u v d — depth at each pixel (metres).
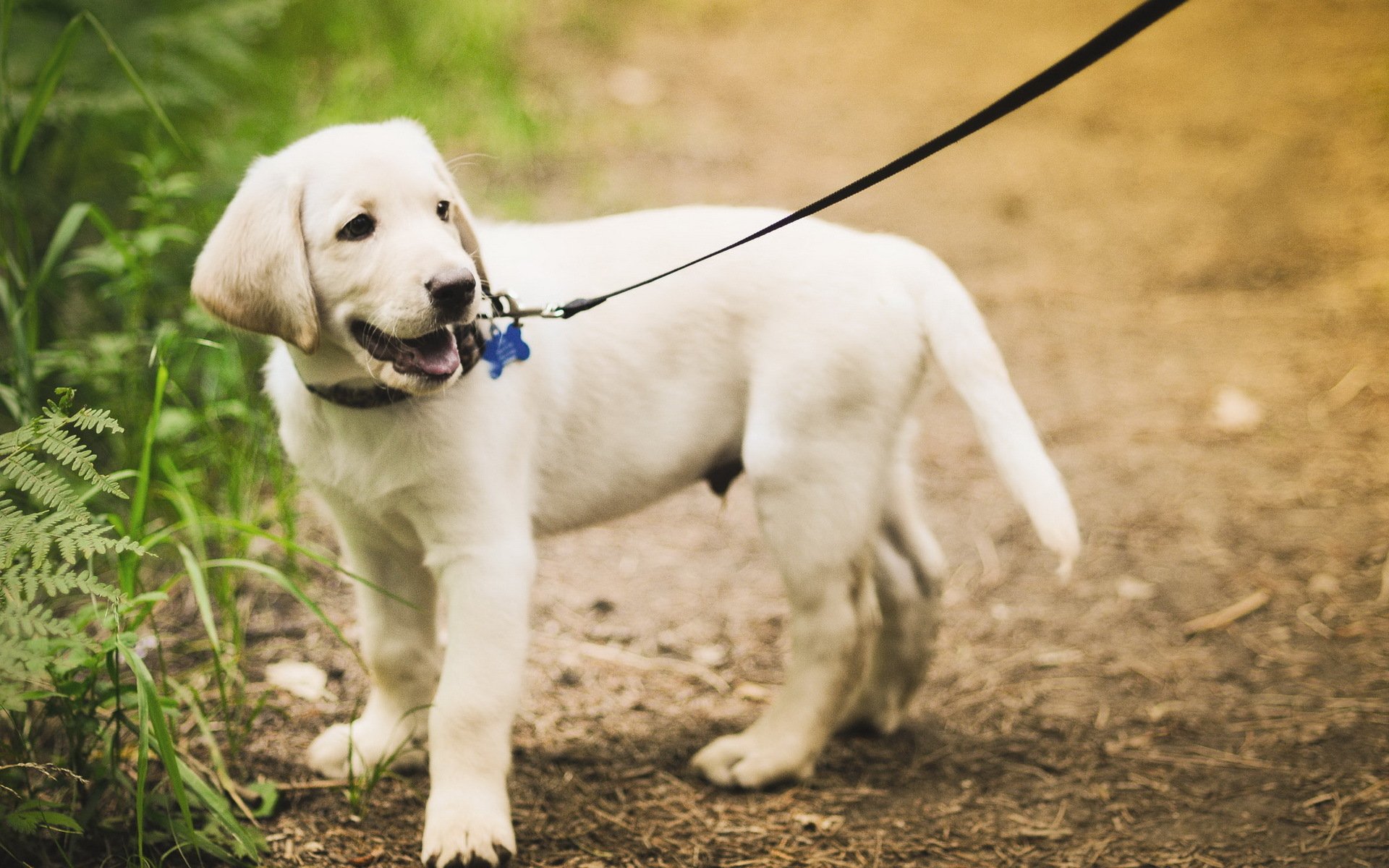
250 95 6.76
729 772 3.22
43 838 2.76
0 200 4.16
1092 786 3.26
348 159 2.68
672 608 4.18
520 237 3.24
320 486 3.00
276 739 3.29
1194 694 3.71
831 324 3.09
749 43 11.12
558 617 4.09
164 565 4.01
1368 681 3.73
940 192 7.98
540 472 3.14
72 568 3.64
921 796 3.21
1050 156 8.66
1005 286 6.69
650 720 3.54
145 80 5.24
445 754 2.84
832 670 3.21
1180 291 6.66
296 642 3.78
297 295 2.65
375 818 3.01
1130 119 9.40
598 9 11.23
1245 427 5.36
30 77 4.89
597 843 2.96
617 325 3.17
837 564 3.16
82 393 4.22
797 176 8.03
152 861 2.75
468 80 8.38
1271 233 7.31
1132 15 2.07
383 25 8.52
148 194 4.67
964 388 3.08
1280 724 3.53
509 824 2.84
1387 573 4.32
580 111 8.74
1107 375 5.82
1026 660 3.92
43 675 2.79
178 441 4.25
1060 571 2.90
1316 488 4.89
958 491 4.97
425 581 3.19
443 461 2.85
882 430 3.15
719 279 3.18
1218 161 8.51
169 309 4.64
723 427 3.25
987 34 11.68
